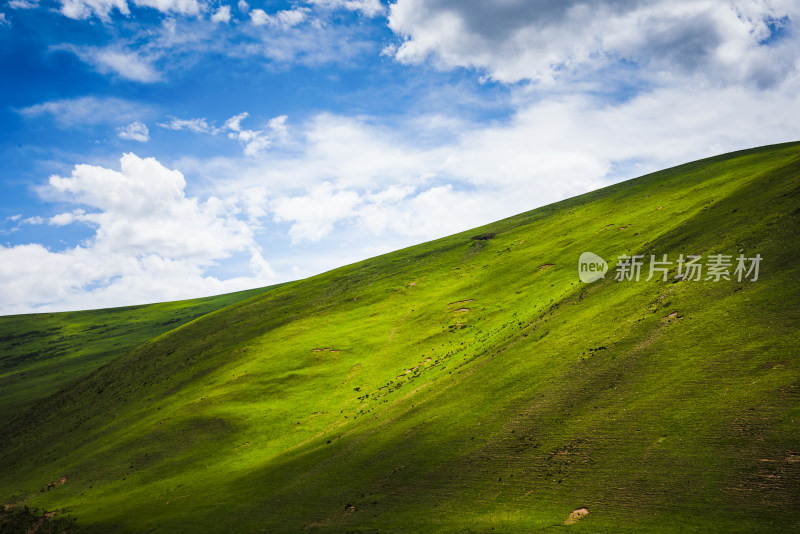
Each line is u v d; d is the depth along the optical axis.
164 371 120.19
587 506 32.56
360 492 46.19
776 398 34.59
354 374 90.12
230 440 75.69
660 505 30.14
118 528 53.62
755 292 48.88
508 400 52.88
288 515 45.94
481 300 106.62
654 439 36.69
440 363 79.75
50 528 58.53
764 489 28.03
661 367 45.66
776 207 63.44
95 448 85.00
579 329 62.19
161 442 78.56
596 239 111.38
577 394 47.94
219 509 51.59
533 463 40.34
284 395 87.75
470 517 36.09
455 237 180.12
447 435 50.84
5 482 82.88
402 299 126.31
